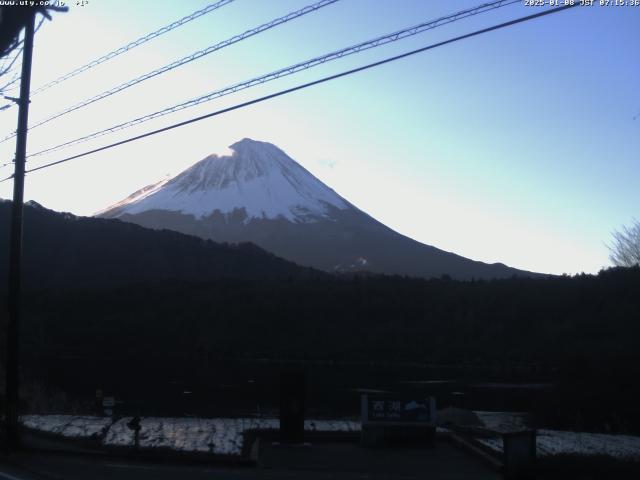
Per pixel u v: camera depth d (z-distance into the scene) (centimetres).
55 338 8250
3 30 807
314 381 5531
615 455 1797
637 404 3167
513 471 1249
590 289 7531
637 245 6825
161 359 7325
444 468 1562
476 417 2767
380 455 1717
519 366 6775
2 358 3188
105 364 6556
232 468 1524
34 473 1341
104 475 1341
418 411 1859
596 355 3759
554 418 3039
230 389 4609
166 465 1536
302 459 1641
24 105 1684
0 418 1762
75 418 2297
